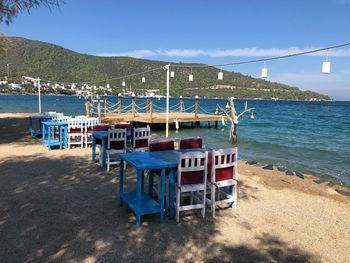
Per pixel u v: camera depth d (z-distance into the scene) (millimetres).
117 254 3975
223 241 4461
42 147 11094
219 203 5414
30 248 4035
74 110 37344
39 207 5398
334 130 22109
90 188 6559
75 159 9258
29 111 34312
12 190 6238
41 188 6434
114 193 6281
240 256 4074
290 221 5336
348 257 4207
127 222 4938
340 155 12359
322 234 4883
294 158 11688
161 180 4906
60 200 5777
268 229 4957
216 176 5312
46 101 62844
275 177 8312
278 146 14352
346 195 7043
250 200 6324
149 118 19203
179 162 4863
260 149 13547
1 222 4770
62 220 4910
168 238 4461
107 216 5137
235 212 5590
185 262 3867
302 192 7102
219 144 14695
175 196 5250
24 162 8680
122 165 5512
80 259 3820
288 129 22219
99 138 8555
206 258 3984
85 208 5445
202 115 22922
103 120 18359
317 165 10555
